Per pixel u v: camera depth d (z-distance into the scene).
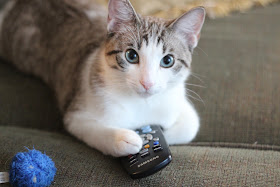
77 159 0.60
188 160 0.60
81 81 0.74
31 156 0.54
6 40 0.98
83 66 0.76
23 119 0.78
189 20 0.68
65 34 0.87
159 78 0.66
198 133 0.74
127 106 0.69
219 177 0.56
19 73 0.94
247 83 0.84
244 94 0.81
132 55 0.66
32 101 0.83
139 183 0.56
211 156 0.61
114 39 0.67
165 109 0.70
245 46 0.95
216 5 1.06
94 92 0.70
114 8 0.67
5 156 0.59
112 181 0.56
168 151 0.58
